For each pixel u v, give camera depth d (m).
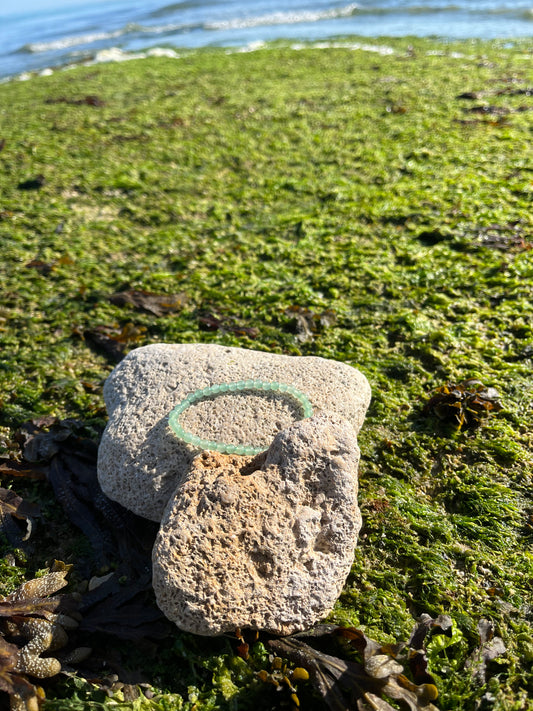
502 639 0.20
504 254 0.44
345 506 0.21
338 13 1.66
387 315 0.39
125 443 0.24
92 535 0.25
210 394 0.25
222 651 0.20
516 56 0.98
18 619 0.20
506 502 0.26
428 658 0.20
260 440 0.24
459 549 0.24
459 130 0.69
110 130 0.79
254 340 0.37
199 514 0.20
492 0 1.55
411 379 0.33
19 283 0.45
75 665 0.20
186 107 0.87
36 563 0.24
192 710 0.19
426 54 1.06
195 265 0.47
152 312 0.41
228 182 0.61
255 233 0.51
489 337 0.36
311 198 0.56
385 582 0.23
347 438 0.22
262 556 0.20
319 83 0.93
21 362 0.37
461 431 0.29
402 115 0.75
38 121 0.85
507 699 0.19
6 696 0.19
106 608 0.21
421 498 0.26
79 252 0.49
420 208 0.52
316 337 0.37
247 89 0.94
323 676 0.19
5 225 0.55
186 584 0.19
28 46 1.84
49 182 0.63
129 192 0.60
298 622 0.20
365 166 0.62
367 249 0.47
